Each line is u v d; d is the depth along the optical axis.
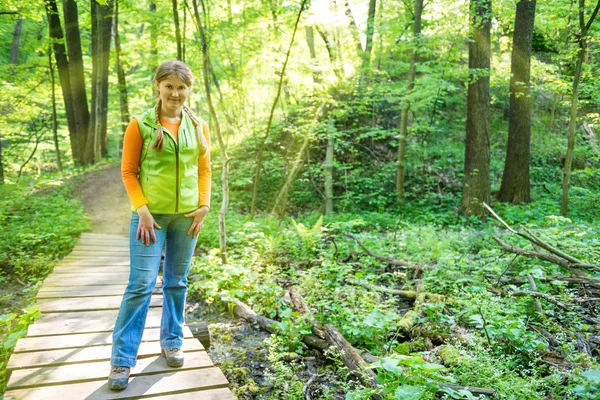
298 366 3.54
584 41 10.38
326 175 12.89
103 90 16.53
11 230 7.50
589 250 6.32
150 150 2.61
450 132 16.19
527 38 12.30
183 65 2.65
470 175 11.94
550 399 3.04
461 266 5.86
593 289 5.17
